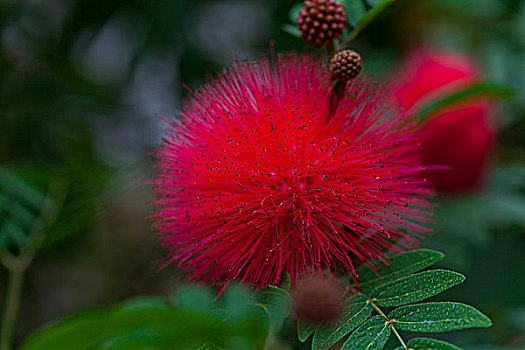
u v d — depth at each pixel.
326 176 0.41
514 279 0.54
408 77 0.53
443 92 0.47
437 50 0.62
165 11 0.62
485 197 0.52
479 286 0.54
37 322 0.72
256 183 0.42
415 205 0.43
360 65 0.41
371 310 0.40
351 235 0.41
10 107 0.61
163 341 0.38
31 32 0.65
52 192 0.51
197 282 0.42
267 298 0.40
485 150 0.52
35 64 0.63
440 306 0.39
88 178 0.51
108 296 0.78
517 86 0.55
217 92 0.43
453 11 0.64
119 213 0.80
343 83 0.41
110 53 0.70
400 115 0.42
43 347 0.38
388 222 0.42
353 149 0.42
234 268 0.42
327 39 0.42
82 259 0.73
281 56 0.43
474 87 0.46
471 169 0.52
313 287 0.37
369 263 0.41
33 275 0.69
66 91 0.63
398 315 0.40
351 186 0.41
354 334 0.40
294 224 0.41
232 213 0.42
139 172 0.52
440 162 0.52
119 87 0.65
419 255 0.41
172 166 0.43
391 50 0.66
